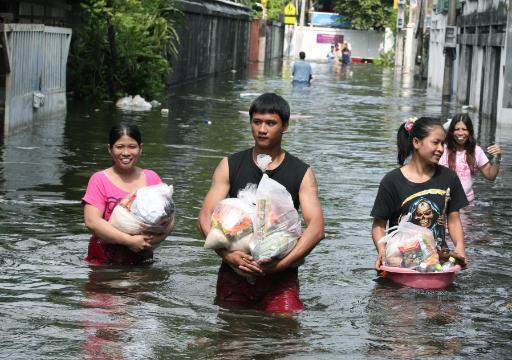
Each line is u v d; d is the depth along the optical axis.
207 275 9.52
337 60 86.31
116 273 9.48
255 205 8.20
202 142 20.97
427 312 8.43
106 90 30.53
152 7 33.25
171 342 7.38
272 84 45.59
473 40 35.56
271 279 8.43
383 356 7.17
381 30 100.12
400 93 43.59
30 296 8.54
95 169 16.30
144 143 20.25
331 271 9.87
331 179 16.33
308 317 8.17
